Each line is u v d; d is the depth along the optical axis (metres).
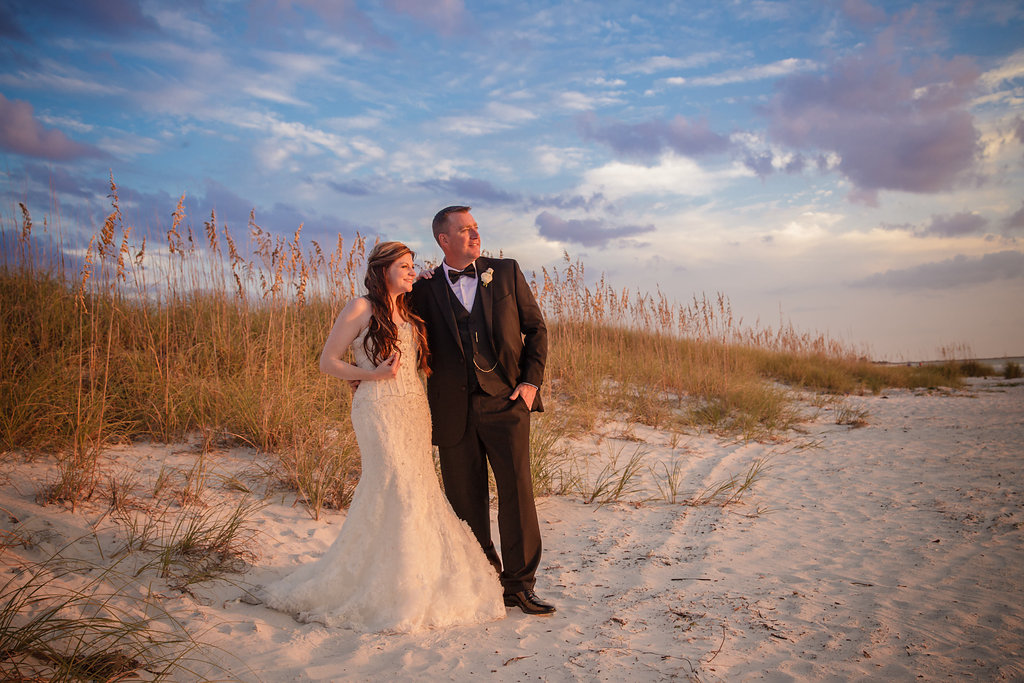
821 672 2.74
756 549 4.55
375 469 3.40
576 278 10.73
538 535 3.53
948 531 4.89
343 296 8.77
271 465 5.16
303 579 3.41
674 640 3.08
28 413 4.66
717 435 8.86
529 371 3.56
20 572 3.01
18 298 6.84
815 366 16.81
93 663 2.45
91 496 3.97
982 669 2.77
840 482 6.55
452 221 3.60
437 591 3.34
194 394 5.79
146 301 7.54
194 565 3.49
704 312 12.80
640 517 5.29
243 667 2.66
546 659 2.86
